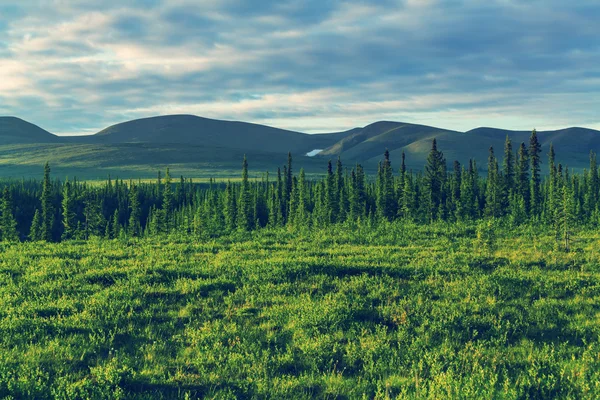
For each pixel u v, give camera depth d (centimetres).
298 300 1561
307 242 2953
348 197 8800
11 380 907
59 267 1886
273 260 2125
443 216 6806
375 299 1611
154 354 1114
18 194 13388
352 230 3956
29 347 1101
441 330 1348
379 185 8994
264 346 1205
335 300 1541
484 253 2611
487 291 1745
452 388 972
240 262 2097
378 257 2327
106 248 2456
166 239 2977
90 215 8725
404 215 6831
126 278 1741
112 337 1188
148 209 14238
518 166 8050
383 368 1099
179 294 1580
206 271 1886
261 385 975
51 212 9200
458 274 1997
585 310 1588
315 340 1238
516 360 1165
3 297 1465
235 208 8794
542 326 1413
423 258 2375
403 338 1281
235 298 1571
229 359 1101
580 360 1148
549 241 3319
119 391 905
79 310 1388
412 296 1652
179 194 15175
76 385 917
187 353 1132
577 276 2020
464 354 1174
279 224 7700
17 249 2384
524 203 7019
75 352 1095
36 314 1311
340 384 1004
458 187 8431
